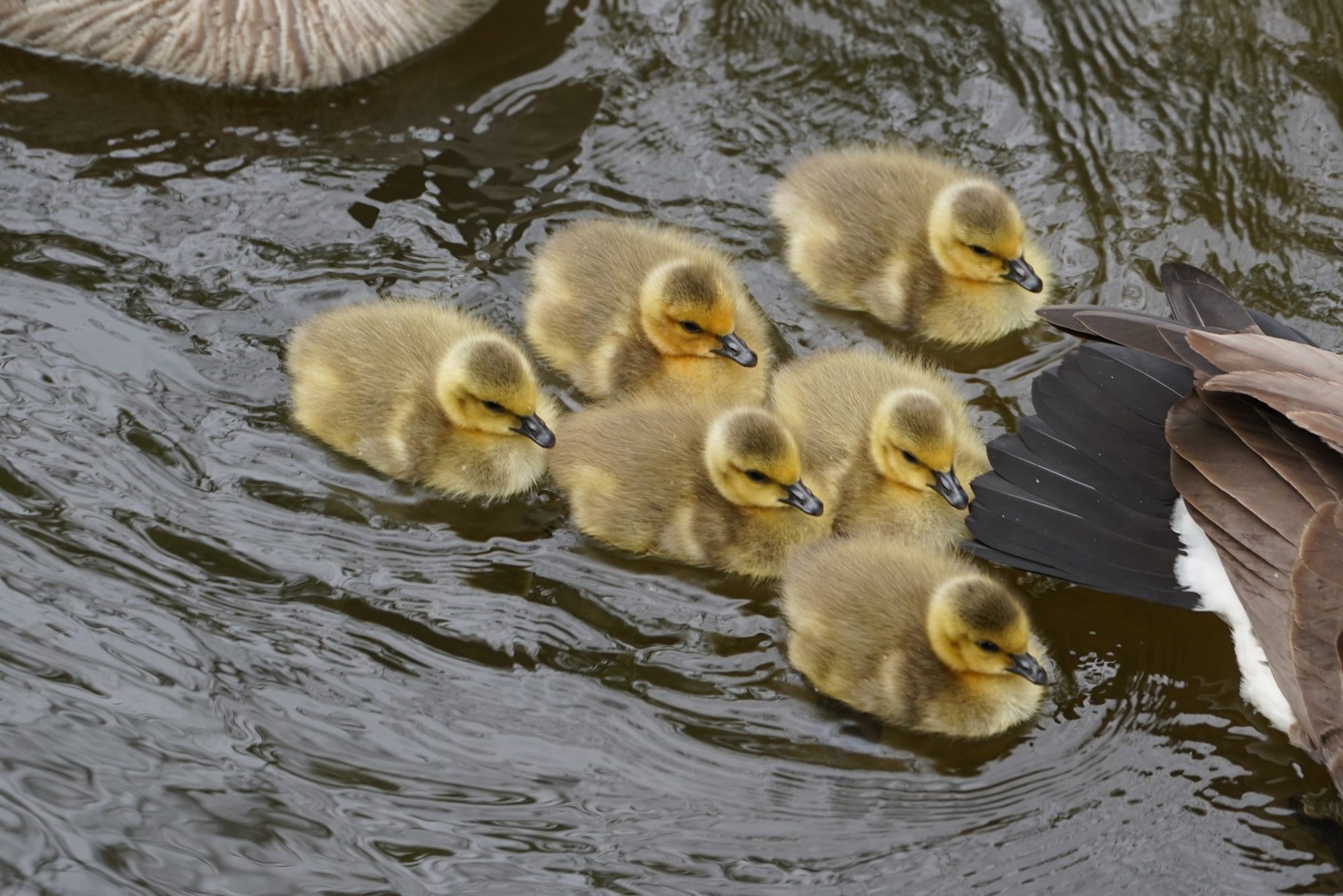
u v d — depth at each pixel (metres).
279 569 9.42
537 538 9.85
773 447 9.34
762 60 12.42
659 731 8.77
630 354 10.53
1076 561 8.73
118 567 9.27
